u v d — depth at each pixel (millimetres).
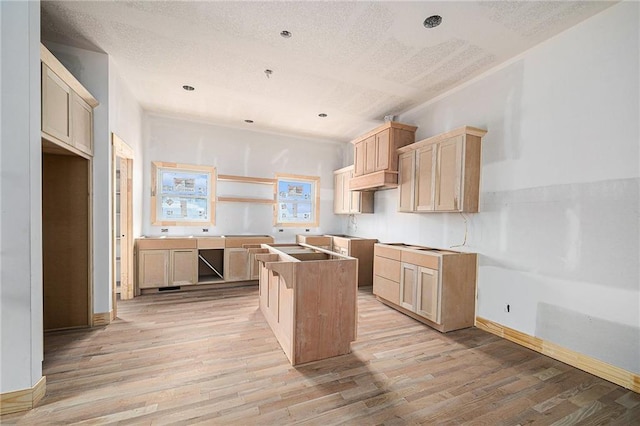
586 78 2182
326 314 2281
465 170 2908
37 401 1664
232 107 4090
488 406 1734
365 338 2689
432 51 2627
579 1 1987
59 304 2689
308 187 5672
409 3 2014
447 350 2471
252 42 2529
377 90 3473
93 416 1572
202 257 4500
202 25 2305
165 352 2309
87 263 2748
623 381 1957
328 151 5789
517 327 2635
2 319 1578
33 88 1684
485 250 2947
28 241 1644
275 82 3297
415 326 3010
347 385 1917
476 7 2043
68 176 2680
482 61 2791
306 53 2691
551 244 2393
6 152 1593
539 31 2322
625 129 1975
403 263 3354
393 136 3832
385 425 1558
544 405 1757
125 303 3541
